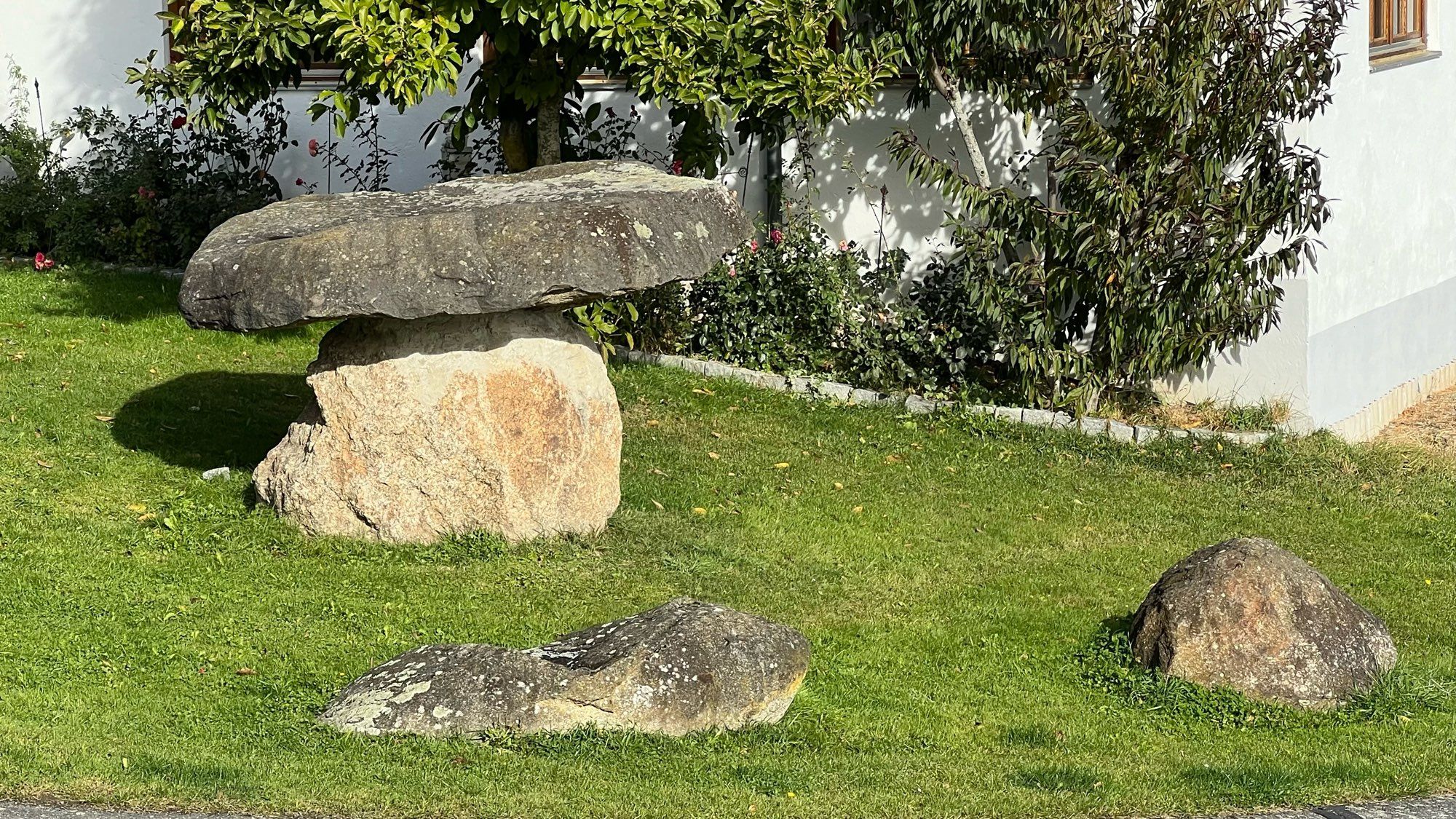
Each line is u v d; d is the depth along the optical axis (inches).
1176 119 446.9
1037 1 453.7
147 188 543.5
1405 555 388.8
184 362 460.8
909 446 447.8
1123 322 466.0
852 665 293.3
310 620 294.7
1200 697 279.3
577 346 350.9
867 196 527.5
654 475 401.7
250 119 567.5
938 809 225.3
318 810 212.5
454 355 334.6
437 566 327.3
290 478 340.2
